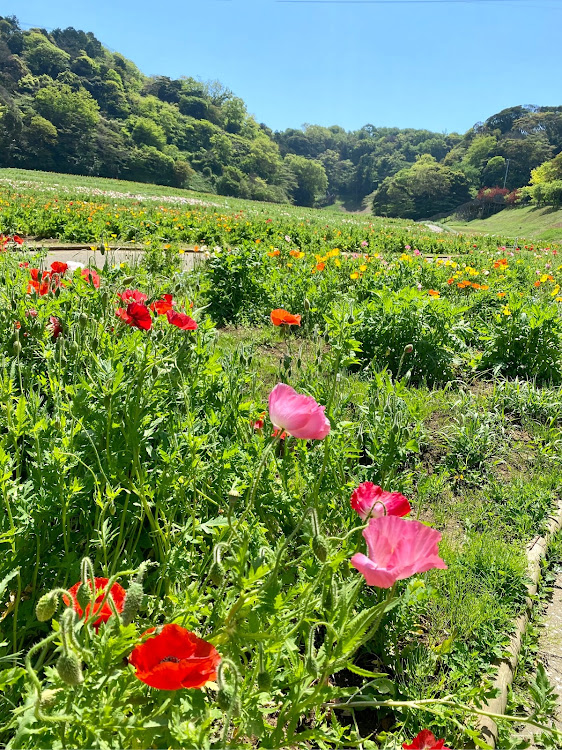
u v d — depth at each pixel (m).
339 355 3.31
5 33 134.12
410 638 2.38
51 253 11.62
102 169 100.19
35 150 92.88
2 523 1.89
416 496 3.50
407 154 177.38
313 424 1.58
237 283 7.38
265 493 2.54
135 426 2.22
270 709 1.58
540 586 3.01
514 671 2.38
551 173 95.06
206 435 2.38
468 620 2.46
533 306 5.82
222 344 5.77
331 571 1.66
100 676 1.24
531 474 3.95
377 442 2.83
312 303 6.84
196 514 2.52
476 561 2.88
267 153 135.12
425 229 43.12
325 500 2.64
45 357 2.81
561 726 2.20
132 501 2.41
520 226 79.75
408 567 1.30
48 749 1.25
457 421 4.38
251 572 1.43
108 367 2.38
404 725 1.93
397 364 5.65
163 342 3.12
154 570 2.31
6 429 2.71
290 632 1.52
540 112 132.25
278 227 20.59
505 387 5.20
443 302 5.85
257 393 3.65
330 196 172.88
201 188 112.44
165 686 1.16
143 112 127.12
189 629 1.59
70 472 2.25
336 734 1.66
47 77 121.88
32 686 1.25
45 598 1.14
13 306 3.50
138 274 6.04
